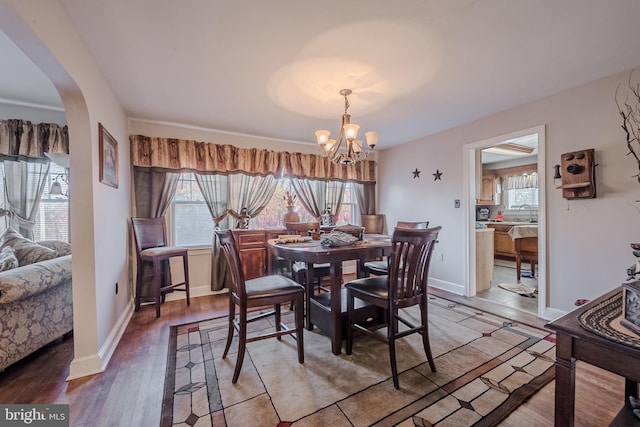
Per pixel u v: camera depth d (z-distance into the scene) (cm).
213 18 155
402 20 158
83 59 171
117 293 238
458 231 356
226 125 343
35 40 122
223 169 362
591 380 167
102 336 193
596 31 169
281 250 210
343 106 284
